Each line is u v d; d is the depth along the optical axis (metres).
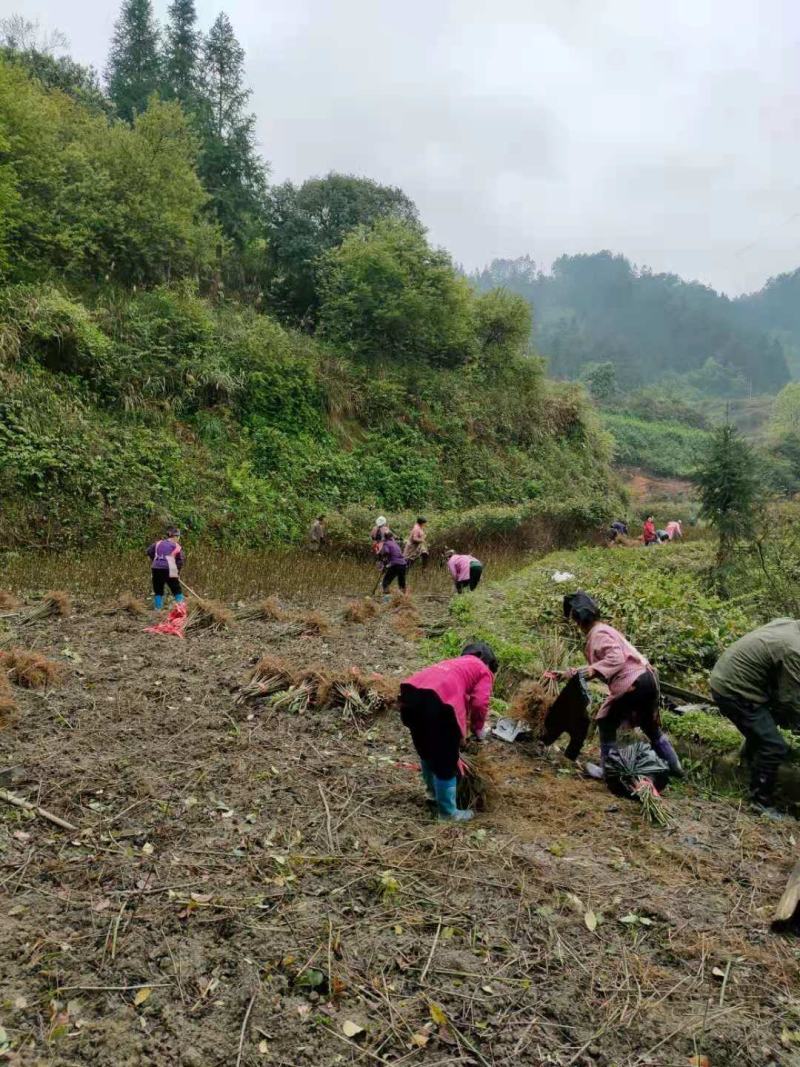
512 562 19.67
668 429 70.88
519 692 6.69
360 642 9.49
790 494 36.19
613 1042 3.06
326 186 30.16
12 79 19.95
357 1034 3.03
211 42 30.62
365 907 3.86
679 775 5.84
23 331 16.48
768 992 3.40
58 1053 2.85
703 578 14.66
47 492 14.84
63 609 9.80
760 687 5.45
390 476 21.86
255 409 20.33
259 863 4.20
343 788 5.22
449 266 26.73
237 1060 2.87
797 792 5.63
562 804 5.20
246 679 7.12
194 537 16.25
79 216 20.02
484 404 27.41
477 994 3.28
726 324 168.00
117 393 17.56
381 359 25.58
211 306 22.95
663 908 3.97
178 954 3.42
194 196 22.39
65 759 5.32
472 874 4.20
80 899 3.78
